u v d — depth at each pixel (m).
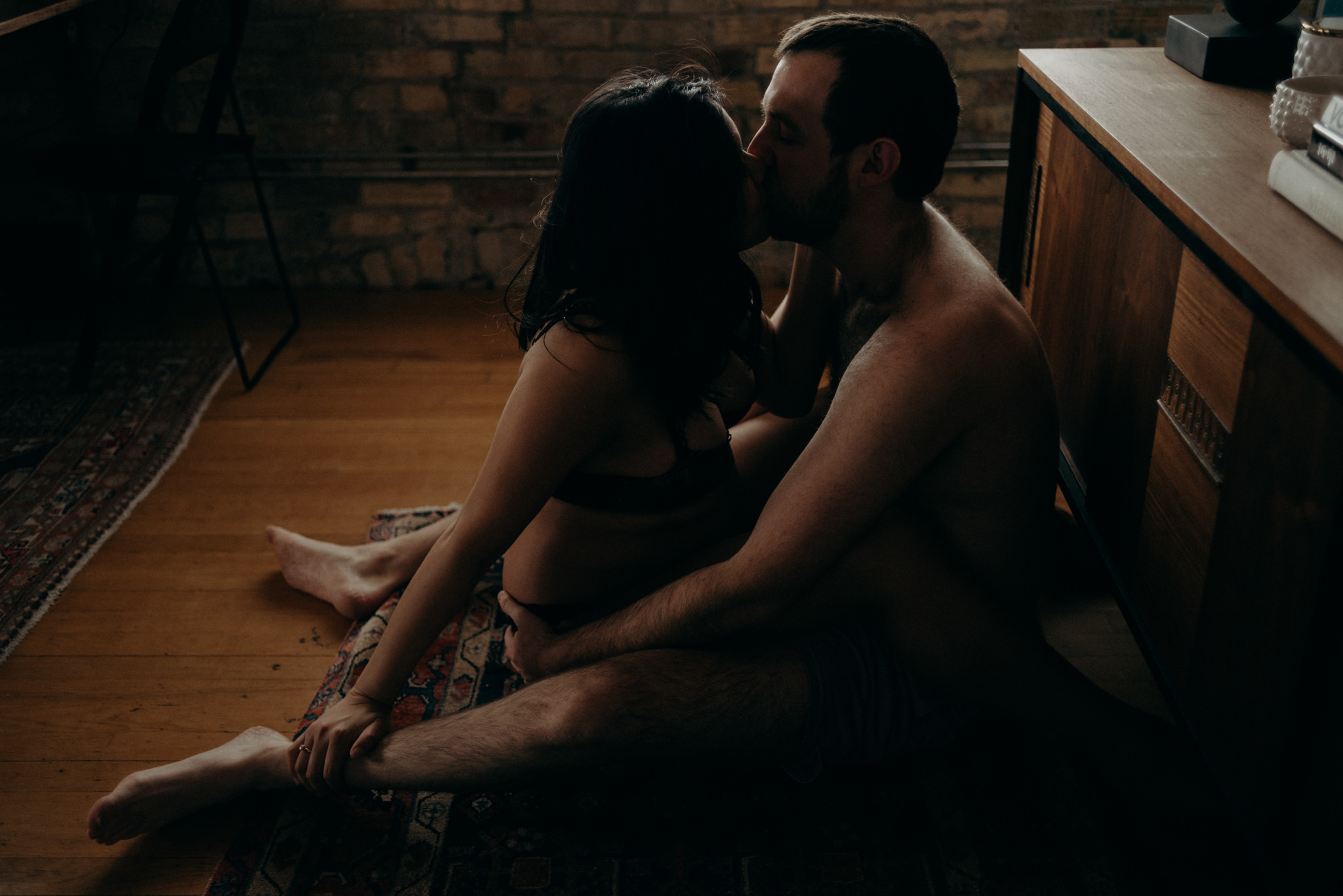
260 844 1.44
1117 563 1.49
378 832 1.46
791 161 1.24
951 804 1.48
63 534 2.12
